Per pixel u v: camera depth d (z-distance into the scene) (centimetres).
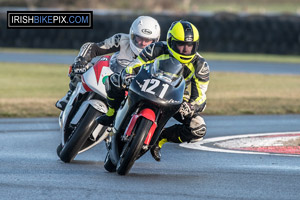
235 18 9288
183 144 2695
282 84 5731
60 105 2358
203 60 1916
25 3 11594
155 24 2181
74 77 2323
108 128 2128
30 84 5800
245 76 6494
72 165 2114
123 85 1862
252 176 1891
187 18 9381
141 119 1784
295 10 16025
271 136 2928
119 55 2231
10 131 3109
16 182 1744
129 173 1938
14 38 10006
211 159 2283
